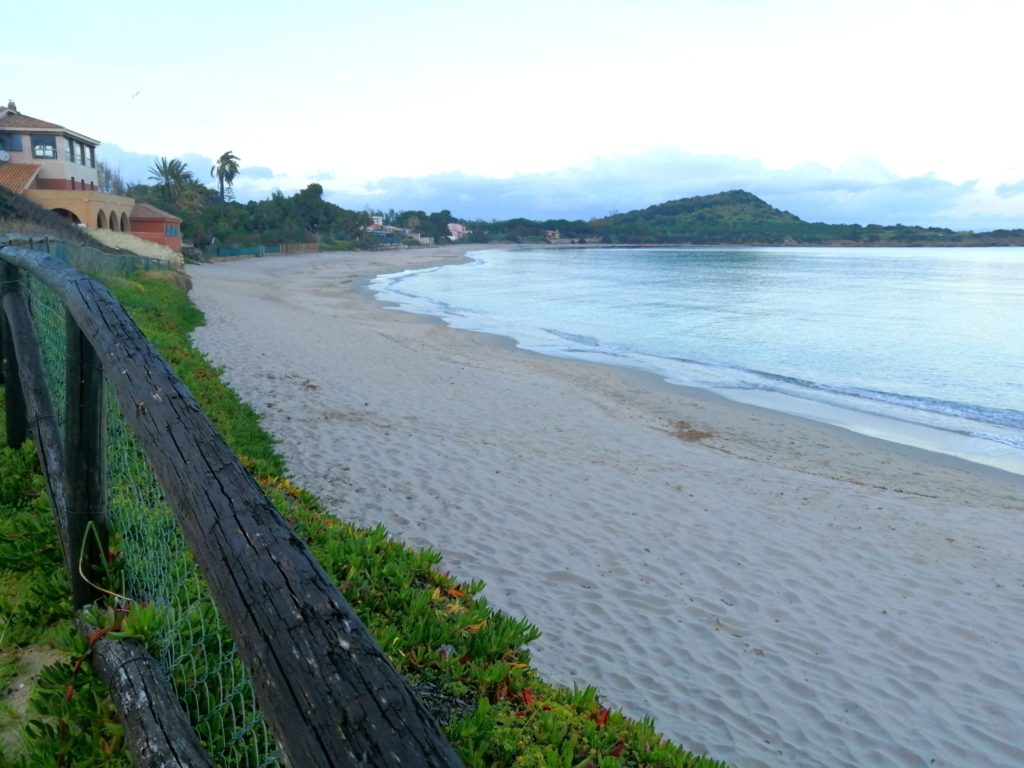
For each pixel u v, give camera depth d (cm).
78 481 299
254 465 621
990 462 1380
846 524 928
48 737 242
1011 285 6612
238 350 1734
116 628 259
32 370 437
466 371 1816
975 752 528
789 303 4678
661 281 6888
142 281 2327
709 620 678
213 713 221
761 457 1298
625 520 884
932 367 2444
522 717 307
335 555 417
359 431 1137
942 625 697
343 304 3791
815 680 600
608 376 2020
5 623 311
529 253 16250
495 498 915
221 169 12044
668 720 530
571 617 662
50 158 4050
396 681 124
